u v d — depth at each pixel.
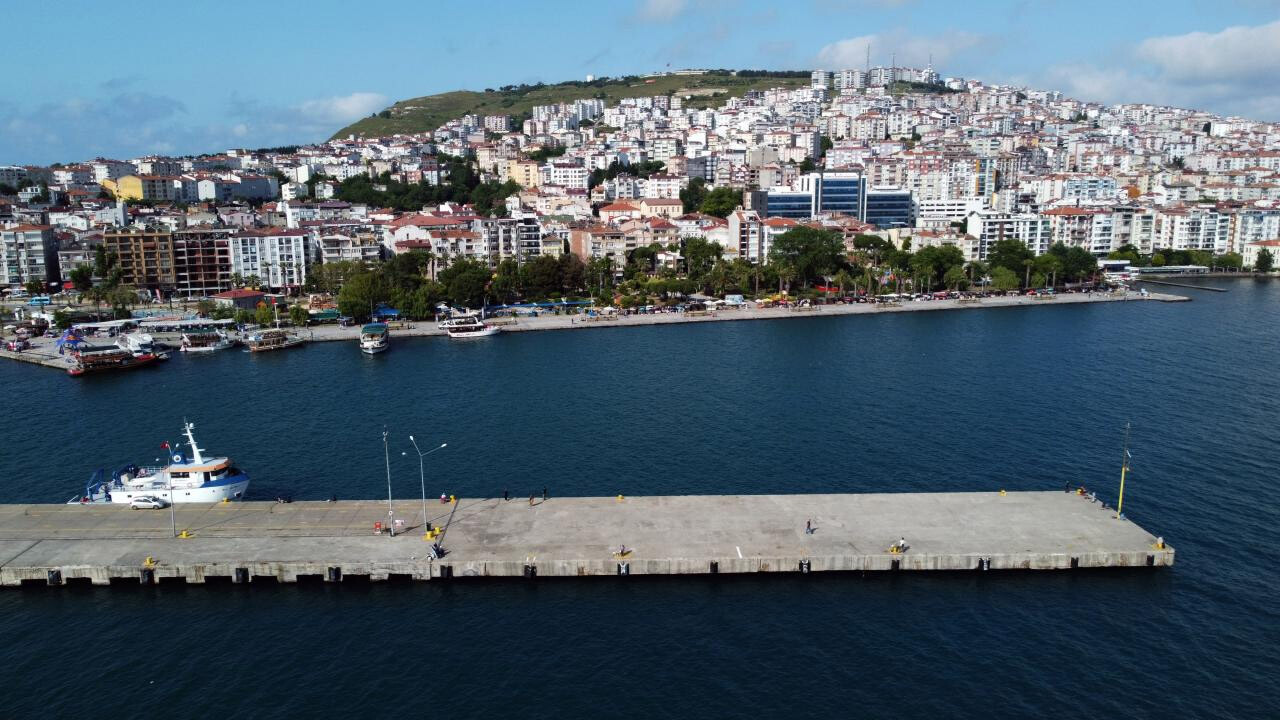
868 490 129.00
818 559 103.75
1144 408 171.12
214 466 123.12
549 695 83.00
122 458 147.25
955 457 142.62
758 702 81.81
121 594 100.94
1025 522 113.38
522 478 134.62
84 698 83.19
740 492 128.62
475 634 92.75
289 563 102.88
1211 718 79.56
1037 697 82.31
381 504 121.00
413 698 82.81
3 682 85.44
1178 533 114.50
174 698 83.12
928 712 80.38
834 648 89.94
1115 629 92.75
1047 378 196.88
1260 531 114.94
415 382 199.25
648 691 83.44
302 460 144.12
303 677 86.00
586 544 107.56
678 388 189.50
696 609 97.00
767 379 197.62
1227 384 190.88
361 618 95.94
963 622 94.25
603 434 155.88
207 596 100.56
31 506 120.06
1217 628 93.00
